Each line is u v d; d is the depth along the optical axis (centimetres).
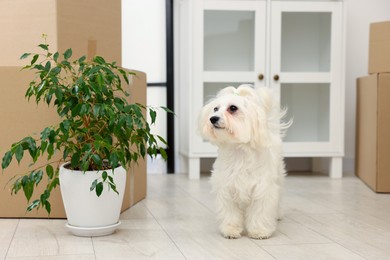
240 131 142
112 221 155
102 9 195
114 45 204
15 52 182
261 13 274
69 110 147
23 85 171
